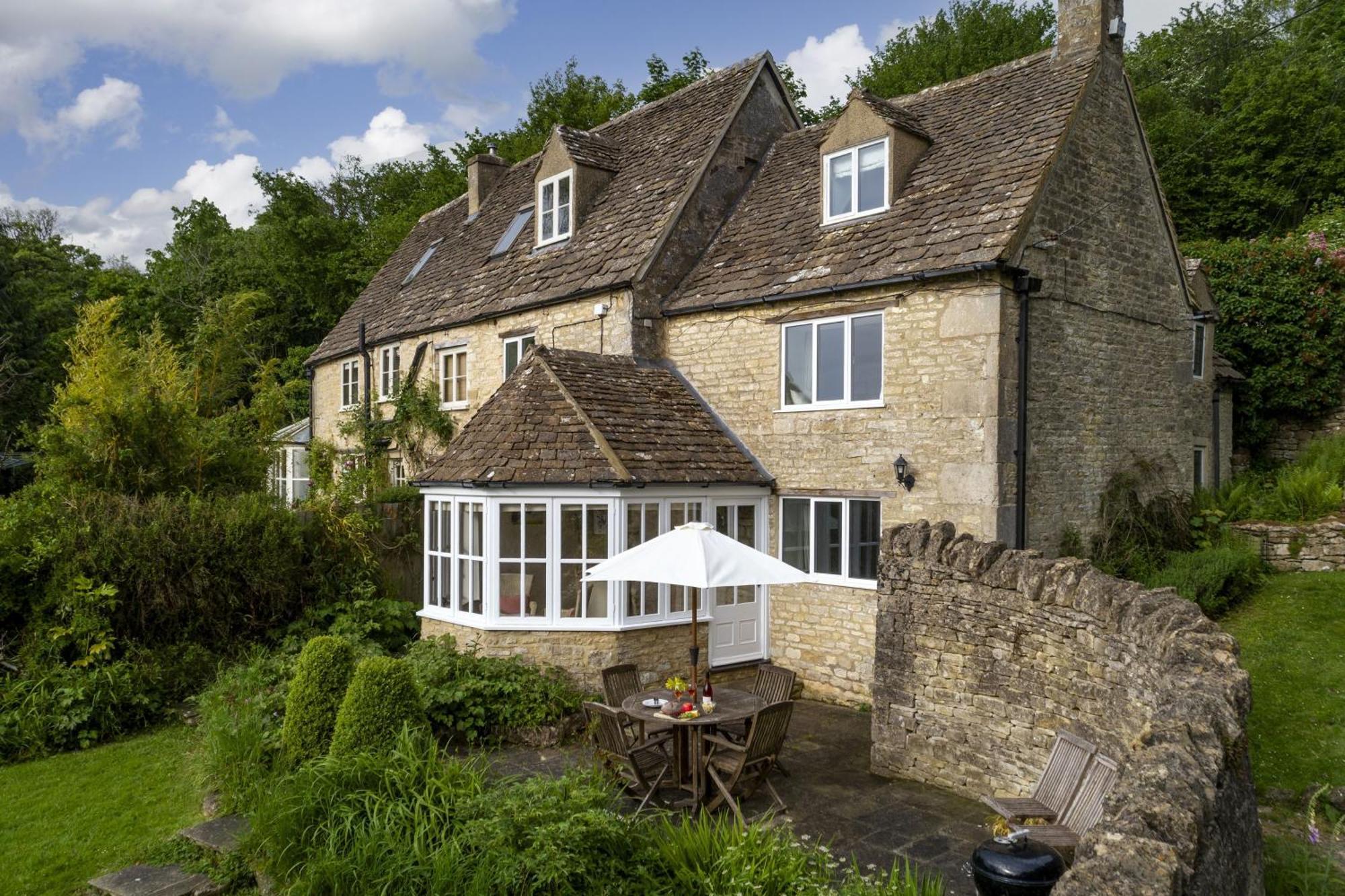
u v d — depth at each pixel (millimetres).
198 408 15617
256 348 34500
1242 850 4988
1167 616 6383
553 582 11500
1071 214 11680
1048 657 7504
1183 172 28047
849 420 11766
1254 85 27359
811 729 10633
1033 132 11781
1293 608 11859
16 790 8508
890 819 7707
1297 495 14578
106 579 11180
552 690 10375
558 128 17234
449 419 18391
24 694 10062
